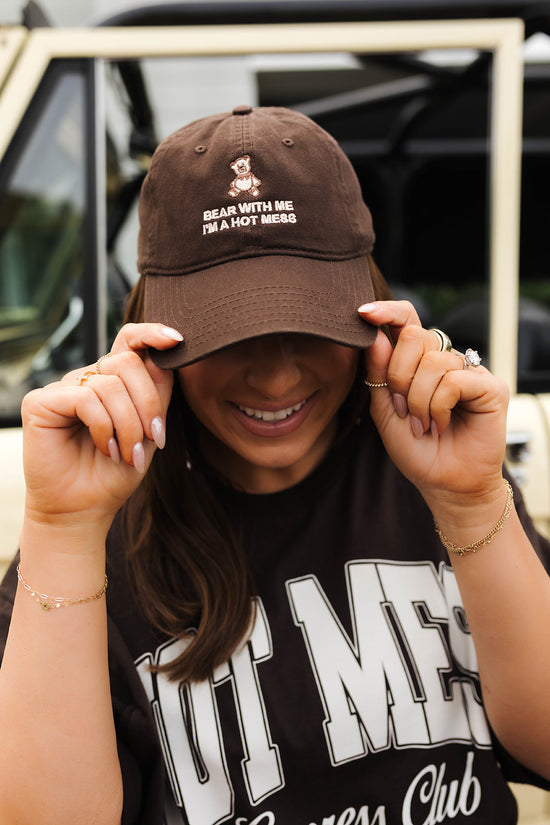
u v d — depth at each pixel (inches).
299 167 31.3
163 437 29.1
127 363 28.9
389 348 32.2
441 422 30.8
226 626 32.8
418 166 85.2
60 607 28.7
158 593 33.9
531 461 61.3
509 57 62.6
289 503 36.1
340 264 32.1
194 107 65.3
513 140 63.4
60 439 28.6
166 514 34.8
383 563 36.0
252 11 63.0
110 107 63.1
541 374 66.1
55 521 28.8
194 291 30.9
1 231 64.1
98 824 29.2
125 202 65.7
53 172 62.7
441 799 33.7
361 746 33.4
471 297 79.9
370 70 66.4
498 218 64.1
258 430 33.1
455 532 32.6
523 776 35.9
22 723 28.2
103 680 29.7
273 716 33.1
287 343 30.9
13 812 28.4
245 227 30.6
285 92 72.1
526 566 32.3
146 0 64.2
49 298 66.2
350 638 34.6
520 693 32.3
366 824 33.2
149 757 32.5
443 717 34.5
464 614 36.2
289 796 32.9
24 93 60.4
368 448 38.1
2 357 66.3
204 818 32.5
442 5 63.5
